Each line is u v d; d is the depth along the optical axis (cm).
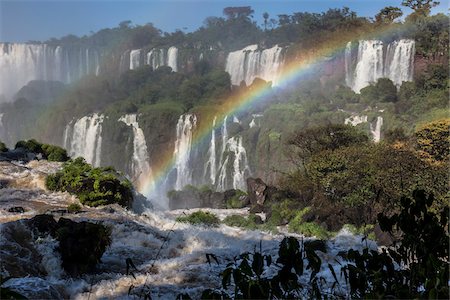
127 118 8944
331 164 3244
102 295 1524
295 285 682
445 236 727
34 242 1811
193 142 8538
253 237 2586
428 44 8331
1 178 3284
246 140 7875
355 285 700
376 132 6838
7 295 595
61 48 13125
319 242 2139
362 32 9619
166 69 11375
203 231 2588
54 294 1396
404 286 687
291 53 10306
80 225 1762
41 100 11806
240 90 9369
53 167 3703
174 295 1512
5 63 12875
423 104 6744
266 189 3756
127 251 2045
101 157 8931
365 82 8994
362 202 2883
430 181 2870
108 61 13125
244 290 632
